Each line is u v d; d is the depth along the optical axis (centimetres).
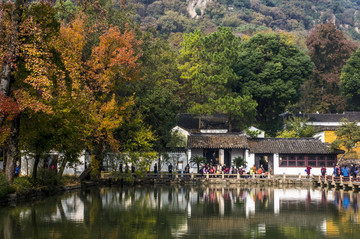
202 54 7912
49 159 5294
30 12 3188
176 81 7706
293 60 8812
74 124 3772
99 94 4734
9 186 3266
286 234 2342
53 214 2814
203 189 5038
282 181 6091
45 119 3472
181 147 6706
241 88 8644
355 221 2736
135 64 4694
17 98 3084
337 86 10738
